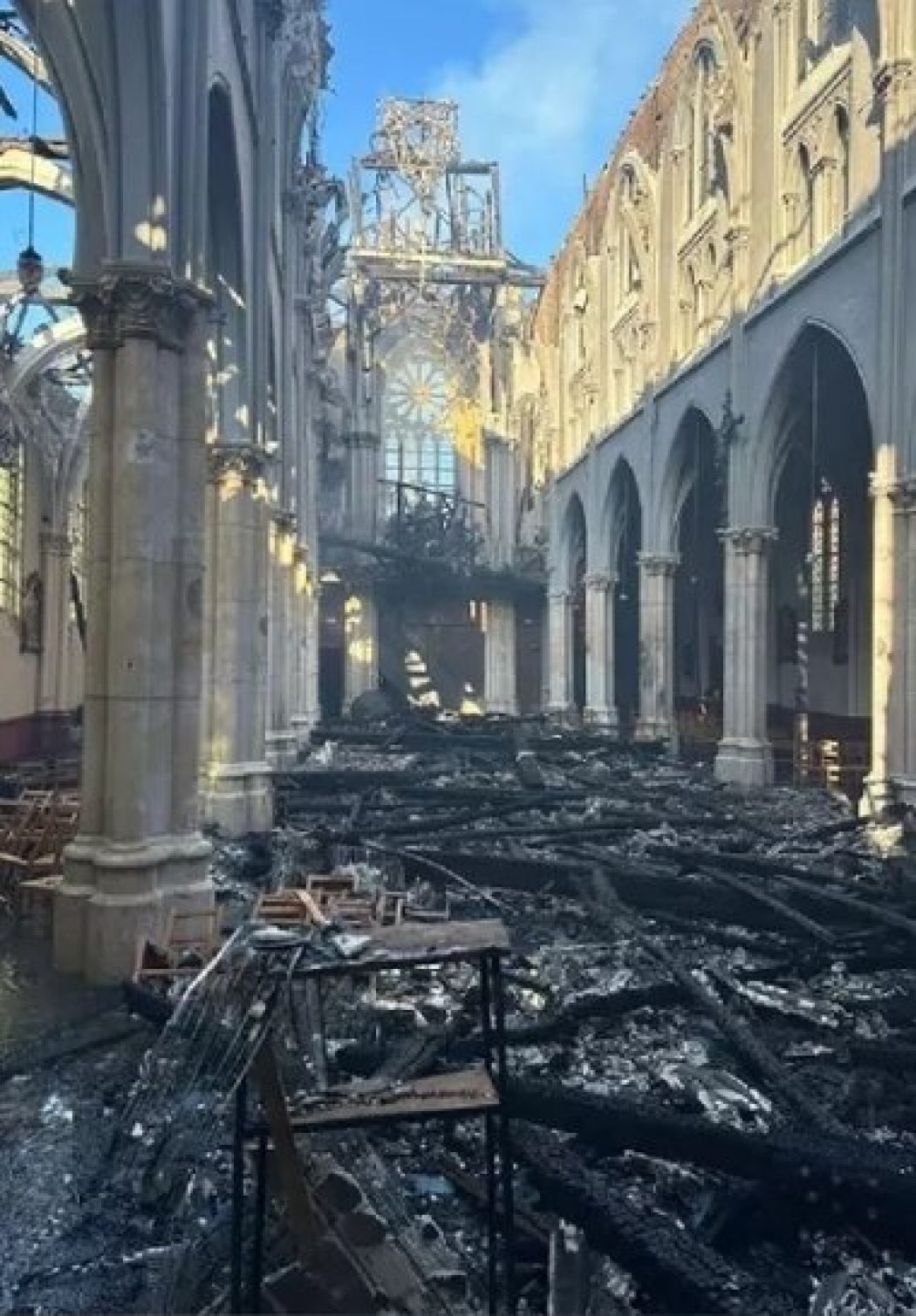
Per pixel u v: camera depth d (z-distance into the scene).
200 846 9.58
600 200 38.72
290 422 21.84
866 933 10.96
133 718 9.12
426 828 16.89
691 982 8.99
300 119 21.41
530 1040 7.91
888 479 18.41
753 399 24.91
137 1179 5.50
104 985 8.66
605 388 38.00
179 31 9.54
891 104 18.33
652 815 18.66
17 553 24.27
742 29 25.72
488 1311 4.35
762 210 24.50
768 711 32.47
